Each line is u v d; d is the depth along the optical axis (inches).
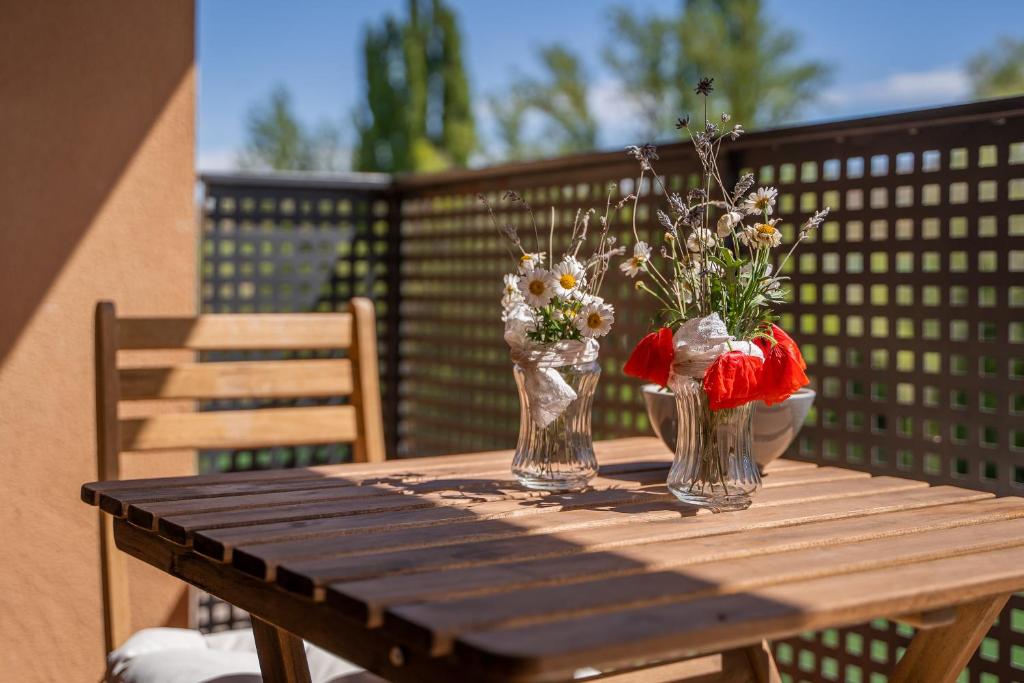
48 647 110.5
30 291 108.7
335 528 54.9
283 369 95.0
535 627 39.1
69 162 110.0
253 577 52.3
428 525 56.4
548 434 65.4
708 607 41.9
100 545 86.0
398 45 788.0
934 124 81.4
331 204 143.8
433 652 38.1
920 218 85.0
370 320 97.9
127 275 113.3
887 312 88.2
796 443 96.1
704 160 66.6
